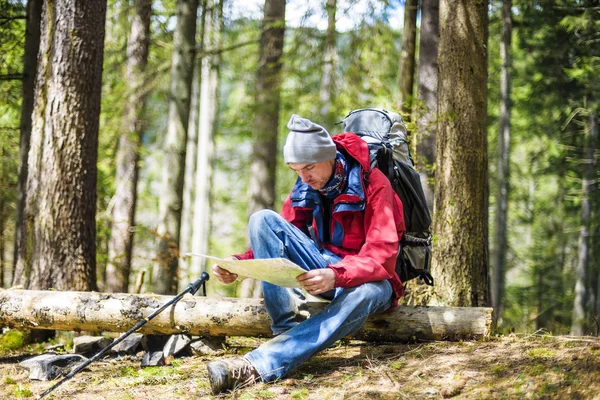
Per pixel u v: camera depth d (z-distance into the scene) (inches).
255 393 129.5
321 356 155.2
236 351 169.5
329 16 387.2
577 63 517.3
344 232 142.8
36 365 155.6
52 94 224.5
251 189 453.4
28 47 339.6
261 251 139.7
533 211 709.9
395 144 148.0
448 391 122.3
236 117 565.6
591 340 141.4
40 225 222.5
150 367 160.9
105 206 566.3
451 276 203.0
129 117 470.3
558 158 599.8
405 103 270.1
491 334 156.9
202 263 543.8
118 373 155.8
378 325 156.5
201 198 552.4
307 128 133.9
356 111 157.4
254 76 516.4
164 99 494.9
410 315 155.6
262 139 450.3
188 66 376.2
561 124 573.3
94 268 230.2
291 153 134.4
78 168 225.1
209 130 611.2
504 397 119.1
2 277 436.5
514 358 134.6
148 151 592.1
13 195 472.7
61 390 144.3
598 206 564.4
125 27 466.3
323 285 128.4
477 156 205.6
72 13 225.3
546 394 118.2
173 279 367.6
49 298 171.0
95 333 205.2
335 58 403.9
